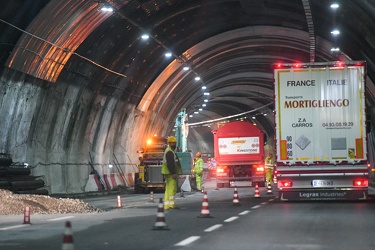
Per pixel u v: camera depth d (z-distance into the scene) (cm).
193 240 1644
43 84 3884
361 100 3112
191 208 2944
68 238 923
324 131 3127
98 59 4462
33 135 4031
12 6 3162
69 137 4616
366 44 4816
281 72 3158
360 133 3112
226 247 1502
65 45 3788
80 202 2972
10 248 1509
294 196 3158
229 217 2373
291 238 1686
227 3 4853
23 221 2248
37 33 3428
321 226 2011
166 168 2834
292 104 3145
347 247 1503
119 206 3109
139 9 4162
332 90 3127
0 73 3400
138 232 1856
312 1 4303
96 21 3869
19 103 3697
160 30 4928
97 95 4878
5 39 3322
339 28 4900
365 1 3662
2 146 3666
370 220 2216
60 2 3325
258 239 1662
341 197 3122
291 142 3145
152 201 3725
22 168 3694
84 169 4938
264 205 3075
